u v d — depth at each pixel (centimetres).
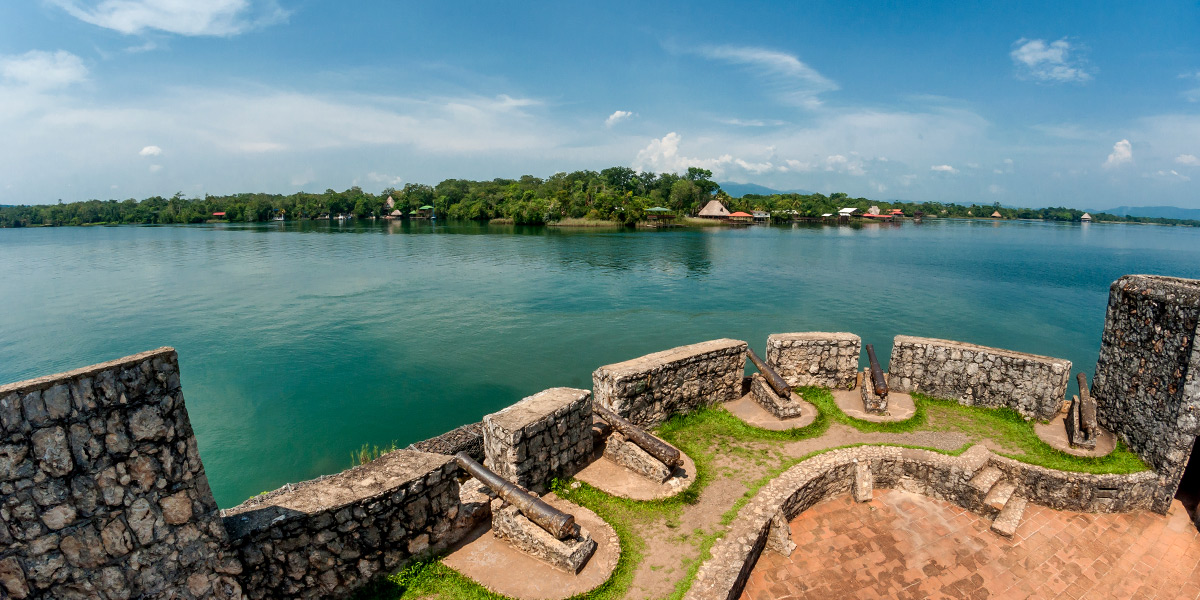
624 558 837
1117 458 1123
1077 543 974
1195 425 1005
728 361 1396
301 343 3014
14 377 2627
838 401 1416
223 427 2016
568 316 3691
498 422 957
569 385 2419
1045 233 15412
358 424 2042
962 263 6894
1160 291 1085
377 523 760
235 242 9225
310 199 19512
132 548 582
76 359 2831
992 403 1360
